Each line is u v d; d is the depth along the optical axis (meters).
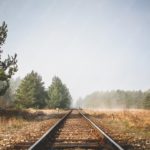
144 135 13.02
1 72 22.12
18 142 10.48
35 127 16.95
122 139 11.19
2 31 23.22
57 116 30.11
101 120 23.78
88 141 10.64
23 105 57.94
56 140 10.78
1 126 17.36
